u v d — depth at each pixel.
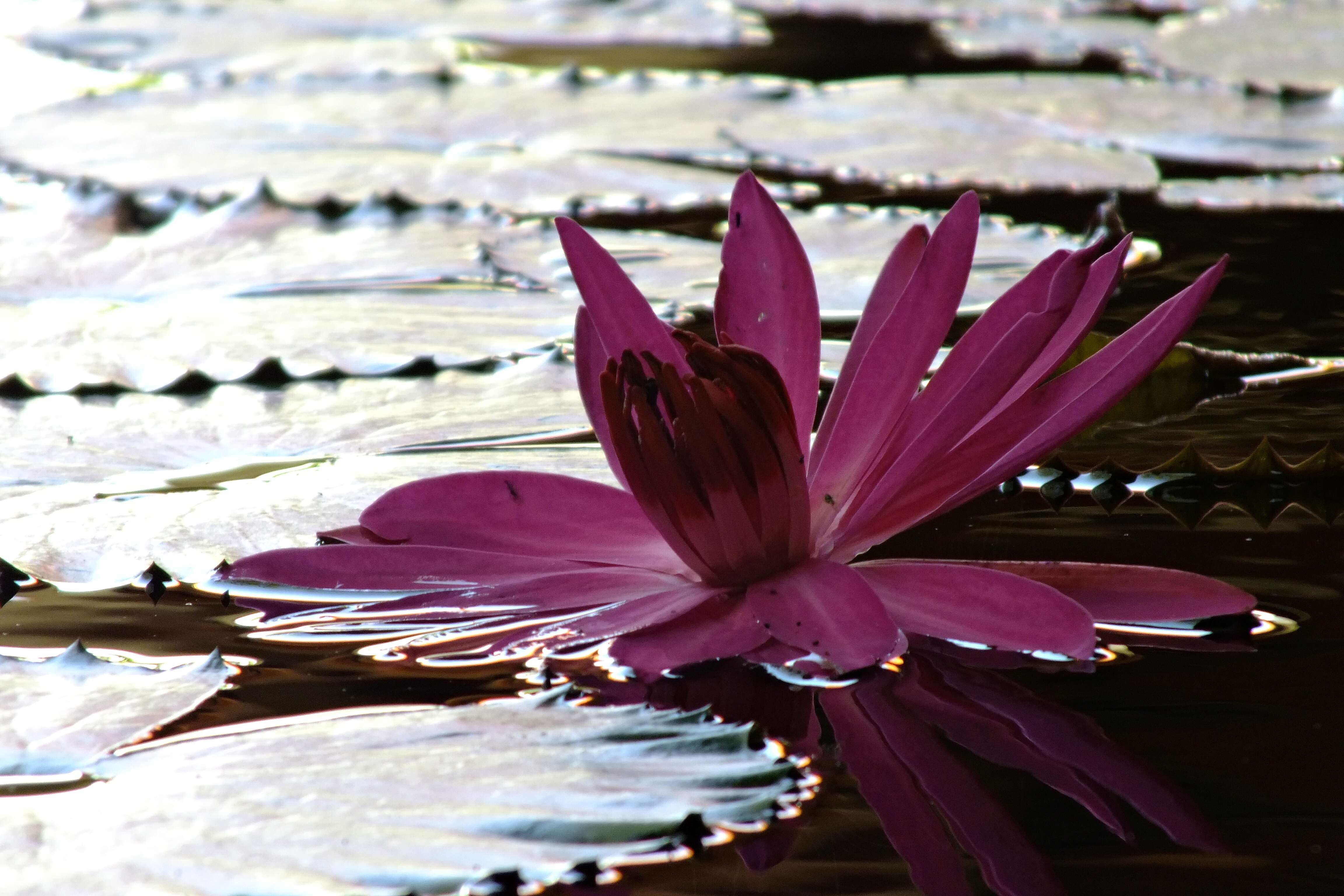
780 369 1.83
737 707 1.77
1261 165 2.93
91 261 2.29
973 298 2.05
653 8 5.39
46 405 1.94
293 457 1.90
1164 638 1.80
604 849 1.72
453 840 1.72
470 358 1.98
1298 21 4.39
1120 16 5.11
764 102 3.64
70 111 3.64
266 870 1.72
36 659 1.79
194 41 4.79
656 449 1.79
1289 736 1.76
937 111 3.44
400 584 1.82
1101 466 1.88
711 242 2.43
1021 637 1.78
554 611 1.81
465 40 4.88
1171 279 2.07
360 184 2.90
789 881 1.72
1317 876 1.72
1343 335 1.99
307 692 1.78
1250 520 1.85
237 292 2.08
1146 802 1.74
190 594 1.83
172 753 1.75
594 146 3.26
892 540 1.84
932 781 1.75
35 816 1.73
